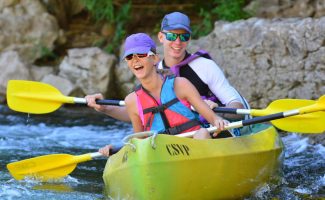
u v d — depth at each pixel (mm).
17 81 15531
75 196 13438
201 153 11961
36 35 27031
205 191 12234
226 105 14641
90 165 16500
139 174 11406
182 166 11648
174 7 28266
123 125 22469
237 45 21688
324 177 15156
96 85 25312
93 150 18531
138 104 12984
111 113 14797
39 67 26484
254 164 13164
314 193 13719
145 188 11453
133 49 12422
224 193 12672
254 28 21438
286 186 14328
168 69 13422
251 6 24391
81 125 22406
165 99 12828
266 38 20891
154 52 12656
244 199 13219
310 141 19000
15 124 22422
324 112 14422
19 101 15547
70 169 14594
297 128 14750
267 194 13633
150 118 12945
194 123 12969
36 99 15445
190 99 12891
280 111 14641
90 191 13875
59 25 28469
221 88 14695
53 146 18984
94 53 25578
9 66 25828
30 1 27391
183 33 14461
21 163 14547
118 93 25828
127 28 28016
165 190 11570
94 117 23750
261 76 21125
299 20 21000
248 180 13102
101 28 28500
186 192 11898
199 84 14695
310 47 19844
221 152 12312
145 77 12609
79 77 25422
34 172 14680
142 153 11320
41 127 21984
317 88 19844
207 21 25375
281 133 20375
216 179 12297
